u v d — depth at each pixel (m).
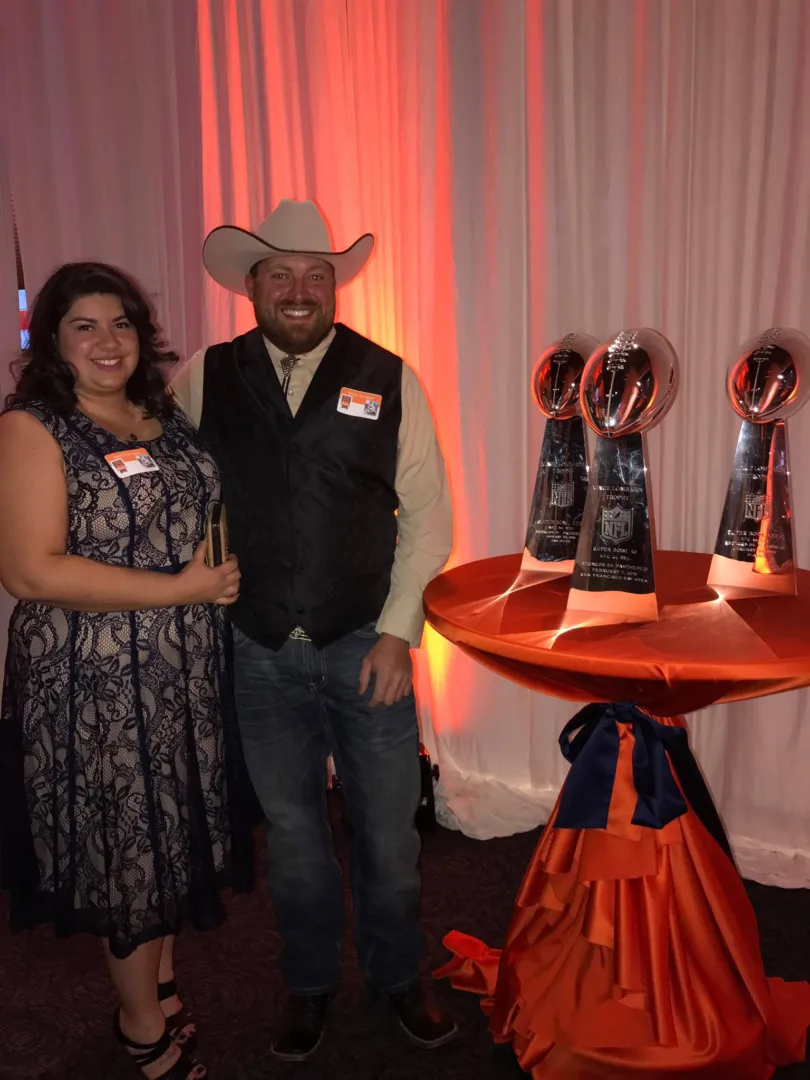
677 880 1.37
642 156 1.99
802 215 1.89
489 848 2.29
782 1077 1.51
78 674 1.34
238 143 2.44
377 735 1.51
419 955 1.65
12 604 2.77
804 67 1.83
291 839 1.55
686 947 1.39
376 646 1.49
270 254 1.51
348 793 1.57
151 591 1.31
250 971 1.86
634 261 2.04
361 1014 1.72
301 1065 1.59
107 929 1.39
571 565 1.61
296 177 2.41
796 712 2.09
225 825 1.53
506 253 2.23
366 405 1.51
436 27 2.21
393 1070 1.58
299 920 1.59
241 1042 1.66
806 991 1.64
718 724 2.18
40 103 2.60
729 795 2.19
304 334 1.49
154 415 1.46
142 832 1.38
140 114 2.51
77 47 2.52
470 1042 1.63
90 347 1.32
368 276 2.41
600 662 1.12
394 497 1.58
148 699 1.37
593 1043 1.41
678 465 2.10
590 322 2.15
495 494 2.38
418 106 2.25
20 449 1.27
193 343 2.58
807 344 1.43
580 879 1.32
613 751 1.31
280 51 2.35
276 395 1.51
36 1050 1.67
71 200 2.64
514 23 2.10
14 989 1.84
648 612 1.30
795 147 1.86
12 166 2.65
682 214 1.98
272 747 1.54
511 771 2.54
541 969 1.50
